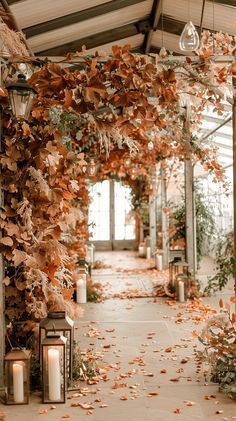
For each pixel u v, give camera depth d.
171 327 6.92
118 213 18.27
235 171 4.79
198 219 10.34
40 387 4.59
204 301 8.58
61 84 4.21
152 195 13.41
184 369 5.17
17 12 5.24
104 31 6.78
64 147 4.71
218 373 4.77
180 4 6.11
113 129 4.95
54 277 4.93
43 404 4.29
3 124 4.63
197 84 4.75
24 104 4.23
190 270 9.26
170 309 8.12
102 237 18.28
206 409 4.18
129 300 8.99
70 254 7.04
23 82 4.23
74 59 4.44
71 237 7.18
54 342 4.29
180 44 4.59
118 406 4.25
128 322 7.27
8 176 4.64
